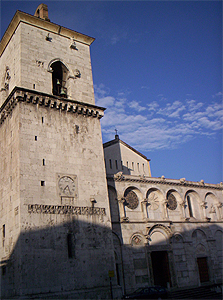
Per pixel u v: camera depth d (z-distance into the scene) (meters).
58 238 33.66
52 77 45.50
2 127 40.34
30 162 34.88
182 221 49.66
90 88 44.56
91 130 41.56
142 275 42.12
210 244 51.66
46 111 38.41
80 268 33.97
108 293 34.66
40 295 30.19
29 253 31.19
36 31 42.03
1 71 45.22
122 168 57.31
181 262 46.84
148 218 46.00
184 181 52.41
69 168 37.69
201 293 40.72
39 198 33.97
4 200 36.03
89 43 47.56
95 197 38.41
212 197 56.25
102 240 36.91
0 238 35.16
